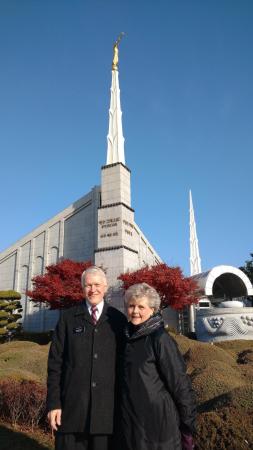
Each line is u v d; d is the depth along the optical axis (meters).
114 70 43.06
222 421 5.92
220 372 8.84
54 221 47.09
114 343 4.75
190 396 4.19
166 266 32.25
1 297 38.69
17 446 8.12
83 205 45.41
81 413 4.43
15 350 16.03
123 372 4.38
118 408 4.48
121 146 39.66
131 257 35.78
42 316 44.09
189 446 4.14
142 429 4.06
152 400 4.12
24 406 9.84
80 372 4.60
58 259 45.22
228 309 28.72
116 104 41.31
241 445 5.55
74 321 4.91
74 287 32.47
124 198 37.25
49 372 4.85
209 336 29.48
